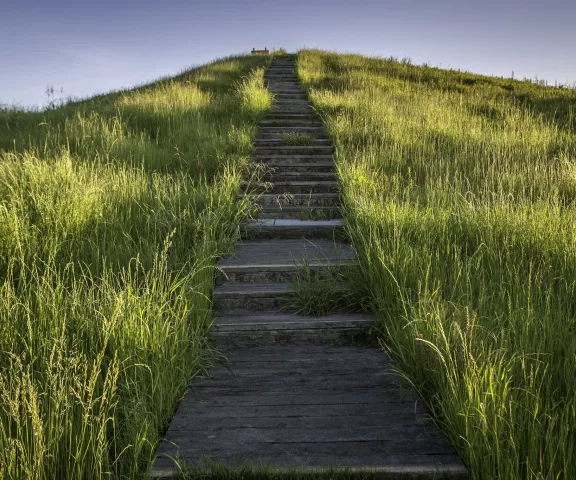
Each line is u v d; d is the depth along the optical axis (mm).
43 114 12805
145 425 2729
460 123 11484
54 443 2412
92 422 2533
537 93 17484
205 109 12648
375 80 18000
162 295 3916
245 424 2965
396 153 9156
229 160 8602
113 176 6980
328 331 4266
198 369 3645
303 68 21000
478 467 2373
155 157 8727
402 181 7707
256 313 4668
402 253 4648
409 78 20312
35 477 2225
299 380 3561
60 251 5059
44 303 3666
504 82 20359
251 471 2447
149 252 5004
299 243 6270
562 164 8117
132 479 2438
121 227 5613
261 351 4148
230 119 11781
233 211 6594
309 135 10656
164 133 10734
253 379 3588
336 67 22328
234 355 4062
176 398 3252
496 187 7516
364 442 2754
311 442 2760
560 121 13328
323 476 2443
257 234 6484
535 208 6035
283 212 7199
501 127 12211
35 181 6246
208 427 2934
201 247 5316
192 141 10023
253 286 5043
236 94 14383
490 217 5547
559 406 2691
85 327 3473
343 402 3221
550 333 3176
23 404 2480
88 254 5094
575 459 2279
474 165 8664
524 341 3172
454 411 2744
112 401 2912
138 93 15422
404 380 3459
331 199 7516
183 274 4789
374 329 4234
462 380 2811
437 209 5965
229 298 4793
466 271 4297
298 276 5098
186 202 6531
